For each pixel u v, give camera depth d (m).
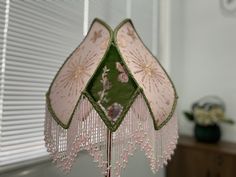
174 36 1.23
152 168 0.42
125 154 0.39
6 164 0.56
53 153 0.43
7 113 0.59
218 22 1.21
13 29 0.59
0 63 0.57
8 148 0.59
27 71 0.63
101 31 0.45
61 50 0.71
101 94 0.40
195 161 1.04
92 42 0.45
